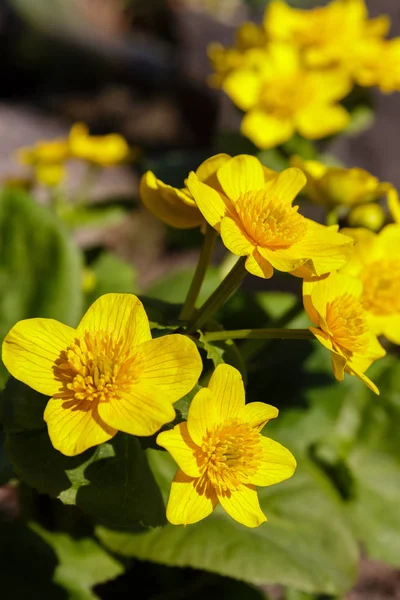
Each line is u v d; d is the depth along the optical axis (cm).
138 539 32
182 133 124
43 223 34
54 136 108
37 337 24
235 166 27
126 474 26
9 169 90
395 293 29
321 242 26
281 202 27
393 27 106
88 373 24
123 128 125
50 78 142
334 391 37
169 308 30
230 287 26
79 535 34
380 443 39
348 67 46
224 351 27
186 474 24
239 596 37
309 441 36
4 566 32
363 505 37
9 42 140
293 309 32
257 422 25
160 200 28
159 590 38
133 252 81
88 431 24
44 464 26
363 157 91
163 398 24
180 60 138
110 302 25
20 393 26
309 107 45
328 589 31
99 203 51
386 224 32
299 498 34
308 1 141
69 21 148
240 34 50
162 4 166
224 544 31
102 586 38
